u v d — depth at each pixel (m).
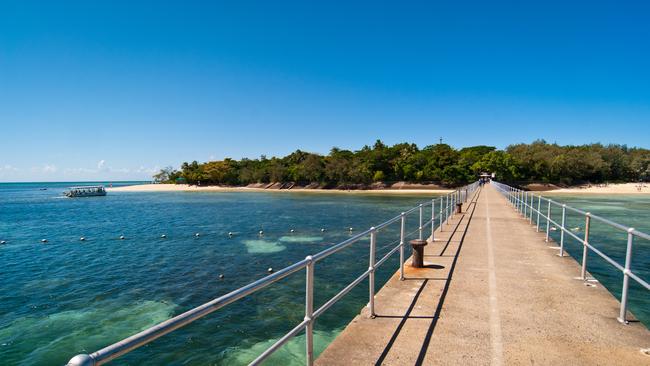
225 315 11.80
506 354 4.21
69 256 21.42
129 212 48.34
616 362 4.03
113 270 17.97
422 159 100.25
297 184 113.94
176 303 13.35
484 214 18.69
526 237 11.86
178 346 9.96
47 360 9.52
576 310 5.52
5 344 10.32
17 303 13.42
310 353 3.71
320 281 15.00
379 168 103.88
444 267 8.02
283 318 11.51
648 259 16.75
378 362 4.05
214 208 52.31
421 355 4.20
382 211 44.75
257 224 33.62
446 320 5.17
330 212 44.03
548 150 102.31
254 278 16.30
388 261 17.89
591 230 25.20
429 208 47.59
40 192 133.38
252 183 127.62
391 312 5.47
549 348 4.34
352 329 4.88
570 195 75.38
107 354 1.64
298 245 23.52
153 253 21.83
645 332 4.75
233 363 9.05
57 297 14.05
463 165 94.81
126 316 12.19
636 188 85.25
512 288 6.57
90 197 91.62
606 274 14.34
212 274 16.97
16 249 23.75
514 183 94.62
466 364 4.00
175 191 119.00
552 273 7.54
